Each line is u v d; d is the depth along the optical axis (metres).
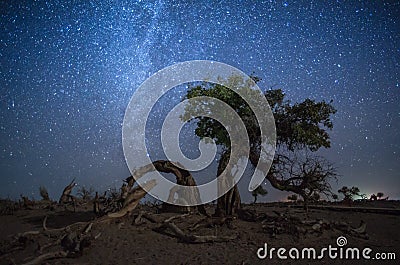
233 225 11.83
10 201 16.38
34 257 9.22
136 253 9.67
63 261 9.07
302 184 12.84
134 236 10.95
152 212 13.77
